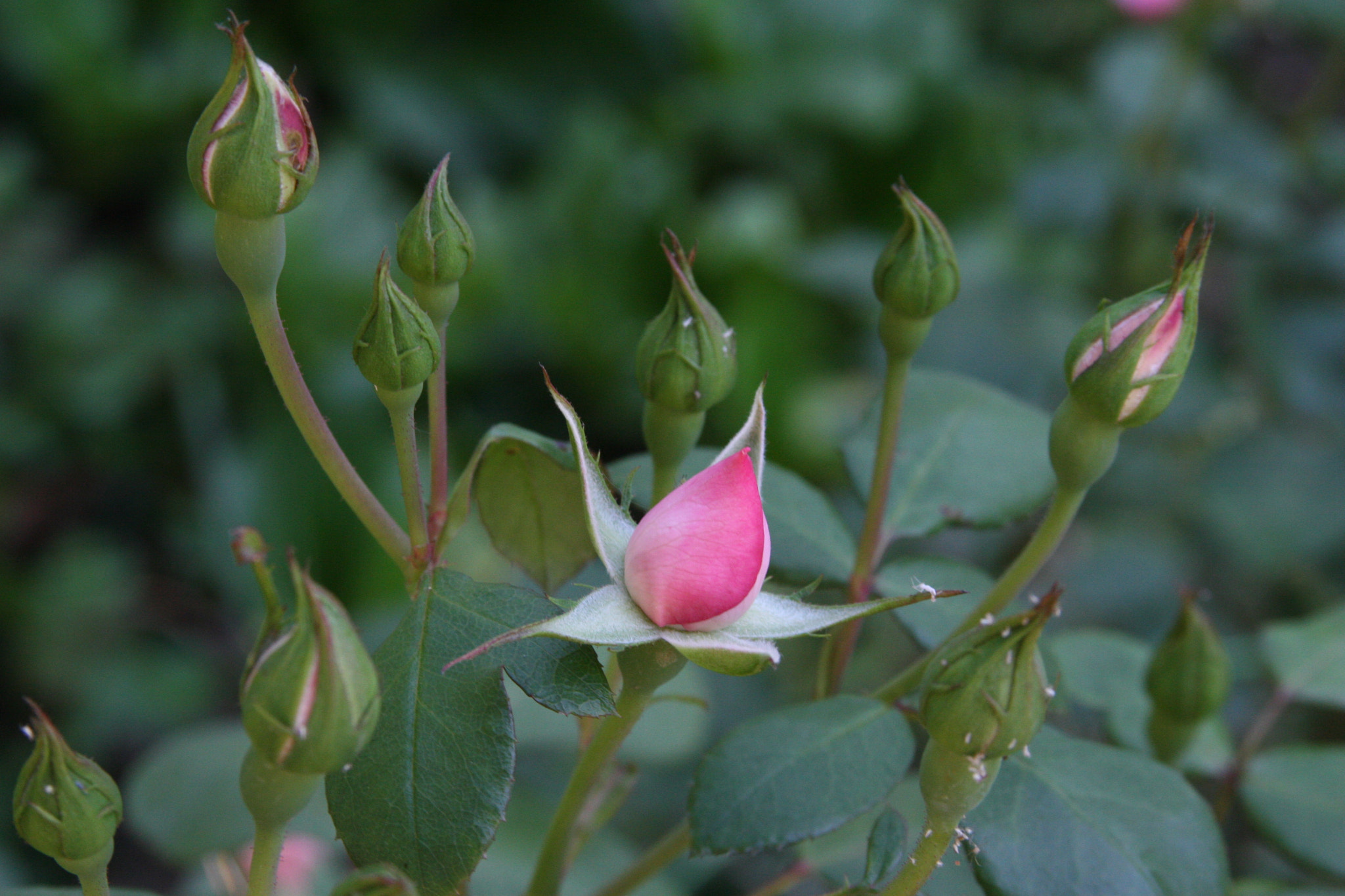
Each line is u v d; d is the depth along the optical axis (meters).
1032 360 1.22
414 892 0.51
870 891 0.54
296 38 2.03
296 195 0.55
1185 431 1.12
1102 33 1.95
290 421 1.45
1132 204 1.26
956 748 0.53
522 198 1.86
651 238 1.70
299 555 1.39
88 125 1.83
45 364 1.61
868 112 1.88
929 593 0.53
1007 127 1.87
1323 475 1.07
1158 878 0.56
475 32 2.12
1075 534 1.20
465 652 0.55
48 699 1.40
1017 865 0.56
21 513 1.60
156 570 1.58
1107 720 0.64
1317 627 0.65
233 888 0.68
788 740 0.56
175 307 1.67
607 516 0.55
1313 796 0.63
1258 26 1.40
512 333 1.67
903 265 0.58
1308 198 1.28
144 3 1.94
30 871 1.27
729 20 1.96
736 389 1.51
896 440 0.61
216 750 0.70
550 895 0.58
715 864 1.05
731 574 0.54
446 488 0.58
